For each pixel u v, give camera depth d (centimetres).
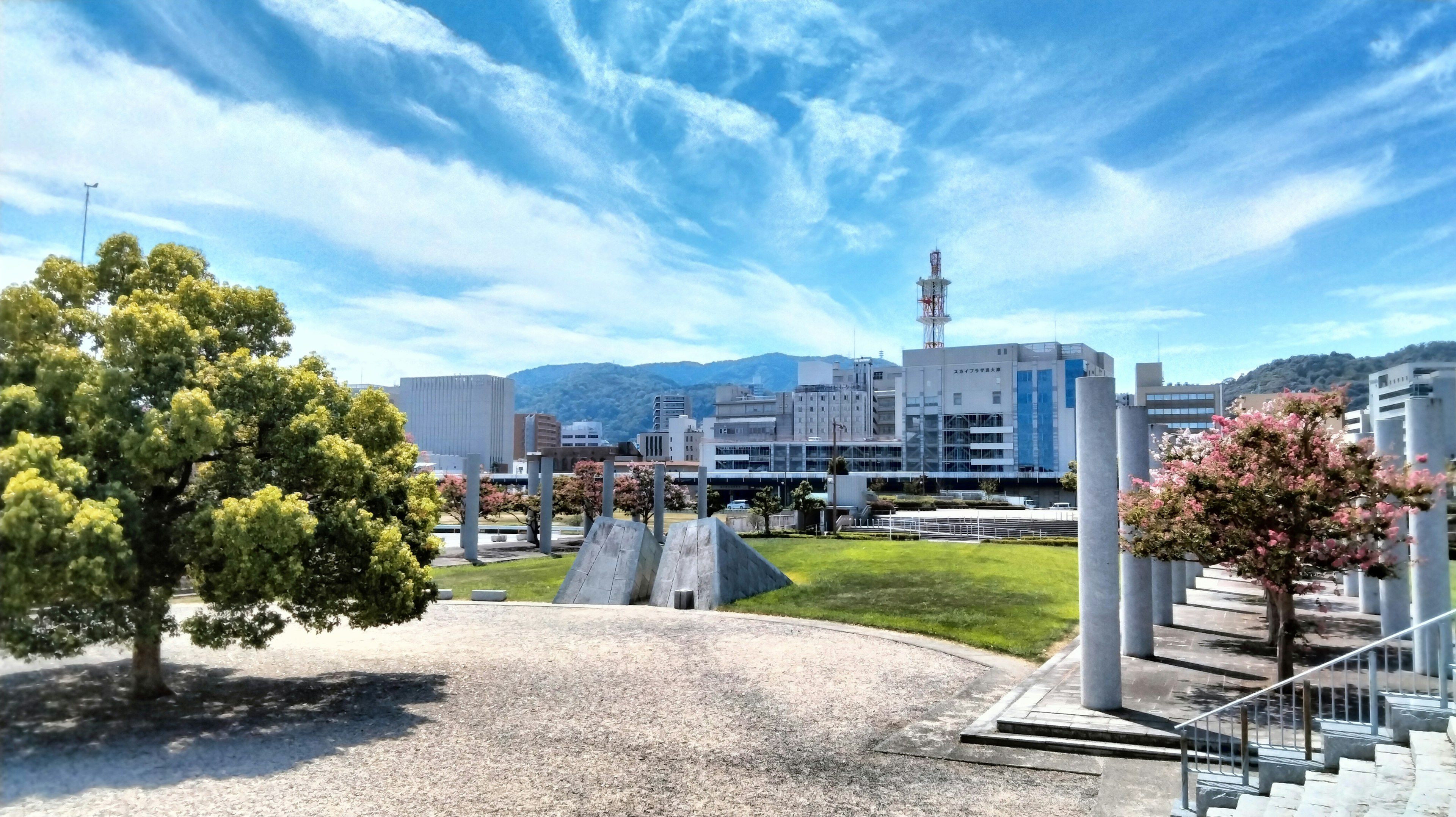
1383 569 1463
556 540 6619
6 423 1273
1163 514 1608
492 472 18112
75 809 1018
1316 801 912
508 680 1777
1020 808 1079
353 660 1980
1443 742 916
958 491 14875
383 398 1848
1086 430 1499
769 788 1145
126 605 1332
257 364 1536
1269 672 1747
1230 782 1056
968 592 2933
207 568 1392
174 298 1597
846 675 1853
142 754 1239
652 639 2295
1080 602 1502
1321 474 1468
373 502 1731
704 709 1553
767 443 16800
